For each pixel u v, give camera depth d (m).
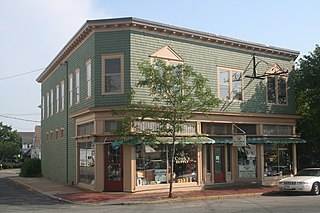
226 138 24.58
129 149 21.08
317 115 27.88
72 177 26.80
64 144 29.08
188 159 23.23
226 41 25.00
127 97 19.55
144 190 21.20
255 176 25.92
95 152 21.80
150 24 21.98
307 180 20.86
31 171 39.81
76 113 24.44
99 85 21.89
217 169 24.77
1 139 84.81
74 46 26.11
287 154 27.50
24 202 18.84
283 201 17.83
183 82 19.12
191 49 23.73
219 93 24.72
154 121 20.91
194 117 23.34
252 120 25.91
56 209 16.03
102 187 21.55
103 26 21.80
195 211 14.66
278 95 27.62
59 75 31.20
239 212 14.20
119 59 21.72
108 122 21.61
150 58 22.05
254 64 26.19
